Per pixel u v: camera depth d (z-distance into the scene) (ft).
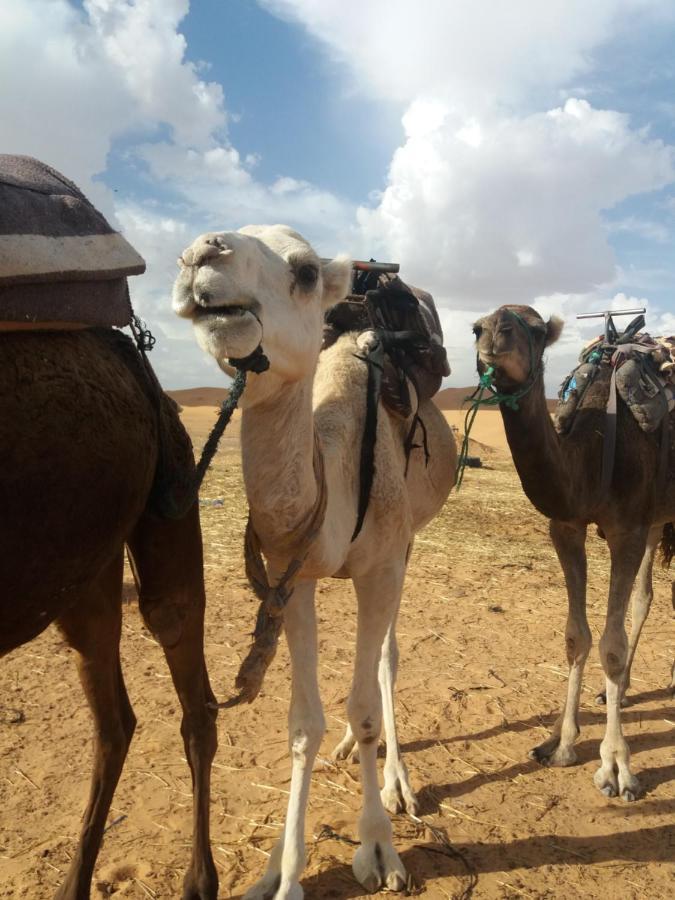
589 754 17.35
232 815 14.34
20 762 15.80
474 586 30.14
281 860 11.84
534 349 15.02
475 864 13.28
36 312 8.03
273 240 9.92
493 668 22.04
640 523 16.76
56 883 12.12
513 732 18.24
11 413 7.77
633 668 22.57
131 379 10.15
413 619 25.99
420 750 17.24
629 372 16.90
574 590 17.13
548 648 23.82
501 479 62.54
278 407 10.16
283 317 9.55
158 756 16.33
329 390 12.85
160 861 12.85
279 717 18.42
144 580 11.18
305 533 10.69
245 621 24.79
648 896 12.71
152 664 21.11
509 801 15.30
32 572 8.11
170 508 10.39
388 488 12.60
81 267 8.47
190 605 11.51
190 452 11.65
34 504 7.92
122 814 14.17
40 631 9.00
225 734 17.47
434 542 37.14
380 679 15.71
